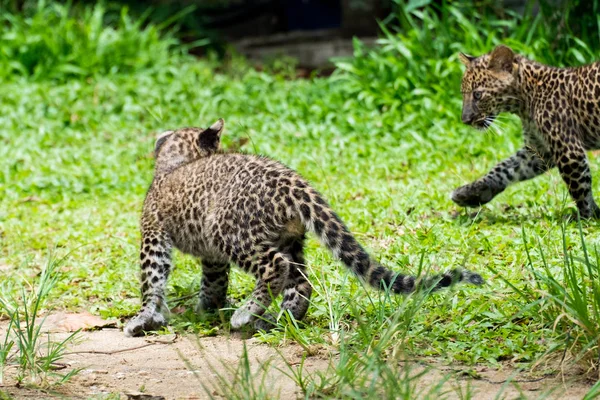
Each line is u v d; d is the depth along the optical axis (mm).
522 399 6852
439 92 20500
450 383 7664
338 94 22172
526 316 9062
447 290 9711
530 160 13727
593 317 8031
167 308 10578
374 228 13133
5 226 15312
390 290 8914
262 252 9602
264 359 8703
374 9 33062
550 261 10516
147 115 22703
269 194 9531
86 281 12141
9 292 11484
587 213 12953
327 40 33938
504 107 13789
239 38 37469
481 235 12094
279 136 20344
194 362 8844
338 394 7125
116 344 9750
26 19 29344
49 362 8516
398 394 6918
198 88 24281
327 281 10469
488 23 21844
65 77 25734
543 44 20484
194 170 10461
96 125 22188
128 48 26828
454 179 15648
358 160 17969
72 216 15766
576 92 12930
